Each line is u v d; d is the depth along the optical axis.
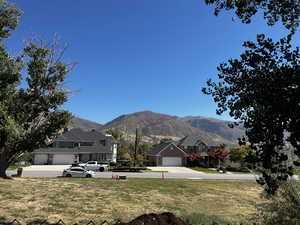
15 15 14.59
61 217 10.34
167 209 13.18
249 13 5.68
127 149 70.31
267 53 3.88
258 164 3.75
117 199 14.93
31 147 20.78
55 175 29.45
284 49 3.79
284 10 5.37
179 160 56.09
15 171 32.09
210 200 16.92
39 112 20.80
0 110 17.25
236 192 21.36
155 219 7.41
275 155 3.52
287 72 3.55
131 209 12.63
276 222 6.73
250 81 3.92
